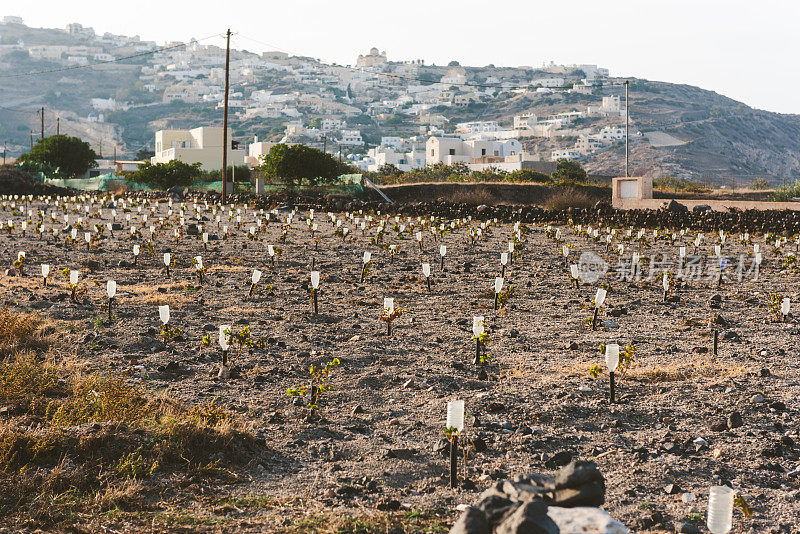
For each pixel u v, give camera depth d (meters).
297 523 5.78
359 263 21.59
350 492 6.51
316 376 9.59
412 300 16.27
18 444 6.68
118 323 12.90
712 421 8.60
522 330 13.48
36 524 5.61
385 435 7.99
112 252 22.83
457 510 6.17
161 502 6.17
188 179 58.25
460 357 11.45
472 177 67.56
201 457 7.02
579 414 8.77
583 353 11.81
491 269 20.97
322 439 7.84
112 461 6.73
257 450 7.37
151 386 9.48
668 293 17.64
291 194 43.72
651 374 10.45
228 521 5.82
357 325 13.46
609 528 3.93
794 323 14.17
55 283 16.97
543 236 29.67
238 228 30.38
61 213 35.84
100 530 5.60
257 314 14.27
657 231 29.44
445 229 29.45
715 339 11.68
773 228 30.64
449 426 6.72
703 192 62.47
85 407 7.96
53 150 74.94
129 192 49.62
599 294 13.55
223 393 9.30
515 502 4.34
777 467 7.27
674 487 6.69
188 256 22.28
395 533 5.64
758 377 10.38
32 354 10.19
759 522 6.09
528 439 7.84
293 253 23.36
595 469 4.43
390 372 10.45
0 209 37.84
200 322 13.41
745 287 18.67
